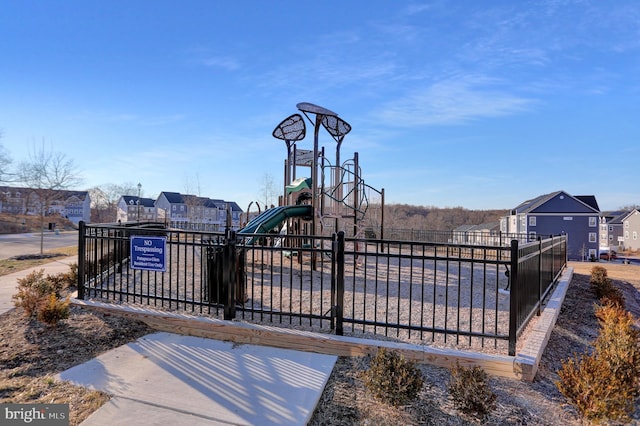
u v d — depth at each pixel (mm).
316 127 8711
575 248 36438
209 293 4648
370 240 3971
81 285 5113
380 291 6500
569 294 7527
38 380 3205
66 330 4219
